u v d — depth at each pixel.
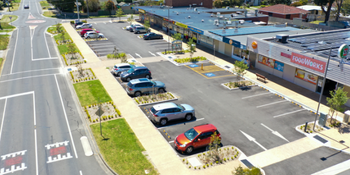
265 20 62.84
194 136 20.03
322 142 21.27
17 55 46.22
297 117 25.25
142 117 25.06
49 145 20.78
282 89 31.81
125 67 36.34
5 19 83.62
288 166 18.44
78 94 30.05
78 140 21.50
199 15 64.75
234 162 18.73
